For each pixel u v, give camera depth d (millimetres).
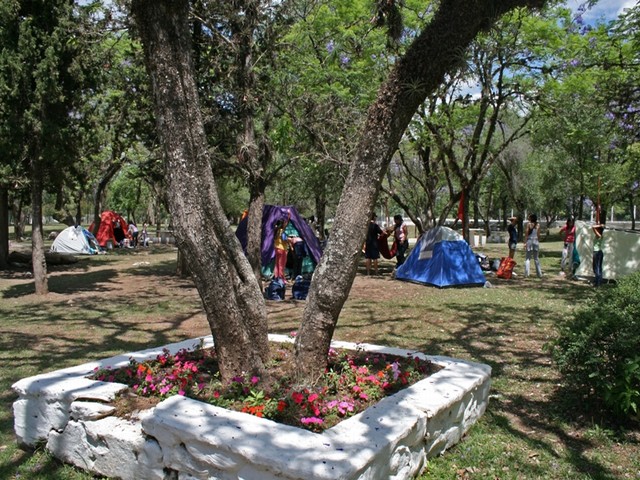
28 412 4148
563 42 13164
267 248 14844
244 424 3309
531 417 4684
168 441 3332
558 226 53312
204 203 4141
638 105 11062
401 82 3980
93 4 11047
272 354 4996
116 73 12562
